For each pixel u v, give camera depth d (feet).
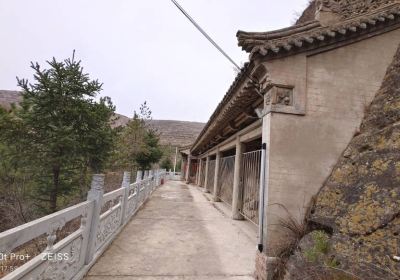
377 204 9.64
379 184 10.07
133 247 15.49
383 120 12.16
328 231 11.07
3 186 26.76
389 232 8.75
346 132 13.16
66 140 24.86
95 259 12.75
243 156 24.84
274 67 12.71
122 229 19.30
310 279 9.53
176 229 20.30
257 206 19.60
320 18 16.24
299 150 12.62
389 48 14.29
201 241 17.48
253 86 14.88
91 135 27.40
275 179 12.30
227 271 12.81
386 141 11.05
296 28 13.62
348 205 10.70
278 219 12.07
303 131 12.78
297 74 12.91
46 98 25.91
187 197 40.98
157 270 12.41
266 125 13.00
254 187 20.65
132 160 56.90
